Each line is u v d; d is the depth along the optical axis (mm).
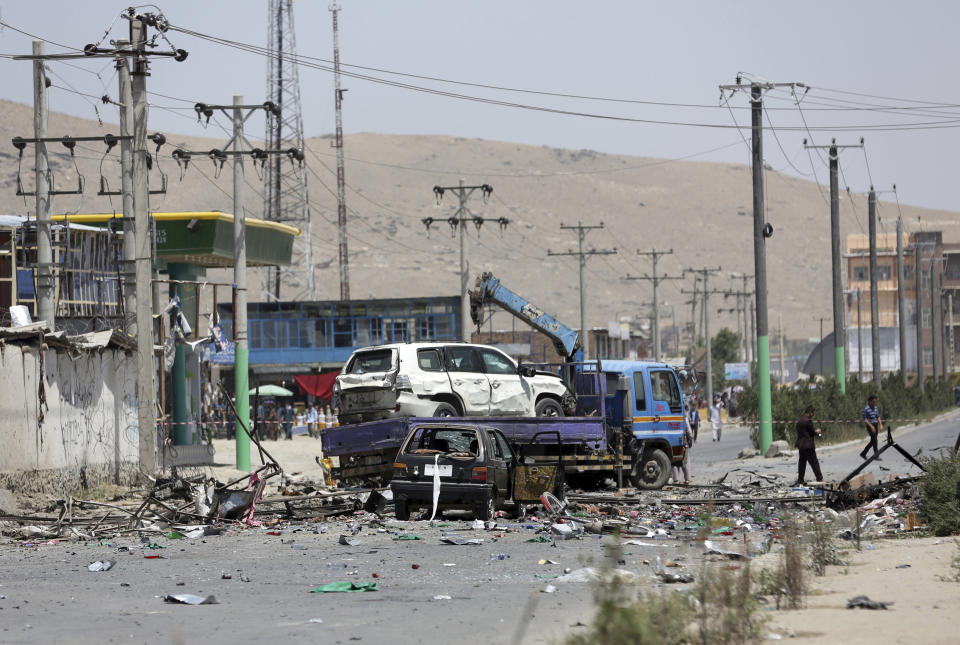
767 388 108188
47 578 35031
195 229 107812
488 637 23781
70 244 95000
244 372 88562
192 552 42062
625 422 73062
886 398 157125
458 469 52062
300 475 86812
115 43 74188
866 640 21781
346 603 29062
